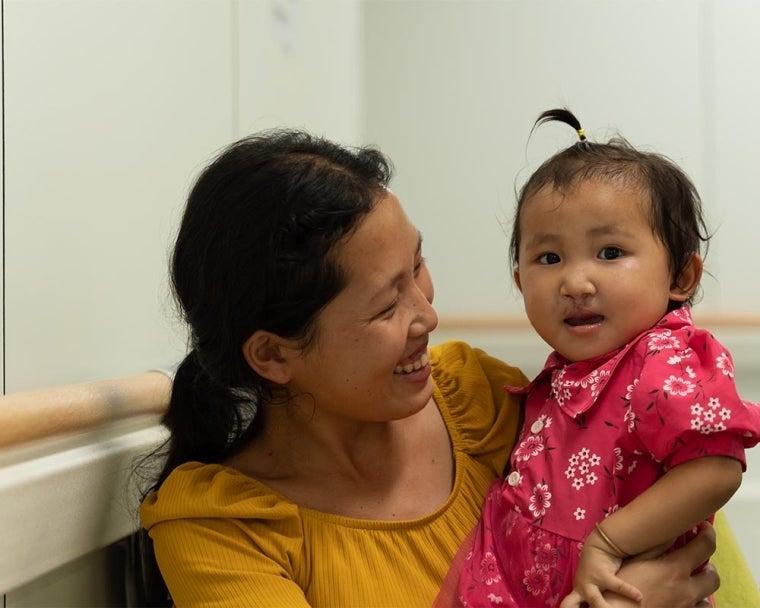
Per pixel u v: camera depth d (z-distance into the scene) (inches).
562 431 31.9
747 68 80.7
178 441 33.7
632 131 82.9
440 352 38.8
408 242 29.4
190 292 29.7
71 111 35.5
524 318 82.7
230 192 28.4
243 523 29.1
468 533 31.7
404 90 86.7
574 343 32.8
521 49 84.6
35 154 32.9
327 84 77.3
